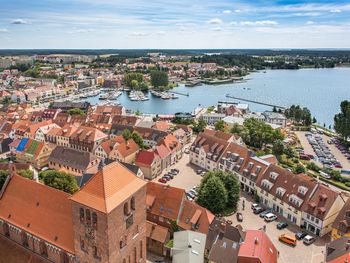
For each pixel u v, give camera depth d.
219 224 82.81
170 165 147.62
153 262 78.38
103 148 147.00
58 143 173.00
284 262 78.81
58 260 58.66
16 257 63.06
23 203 64.62
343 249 69.06
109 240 48.06
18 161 150.38
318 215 89.94
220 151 136.88
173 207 88.94
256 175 115.38
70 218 57.69
